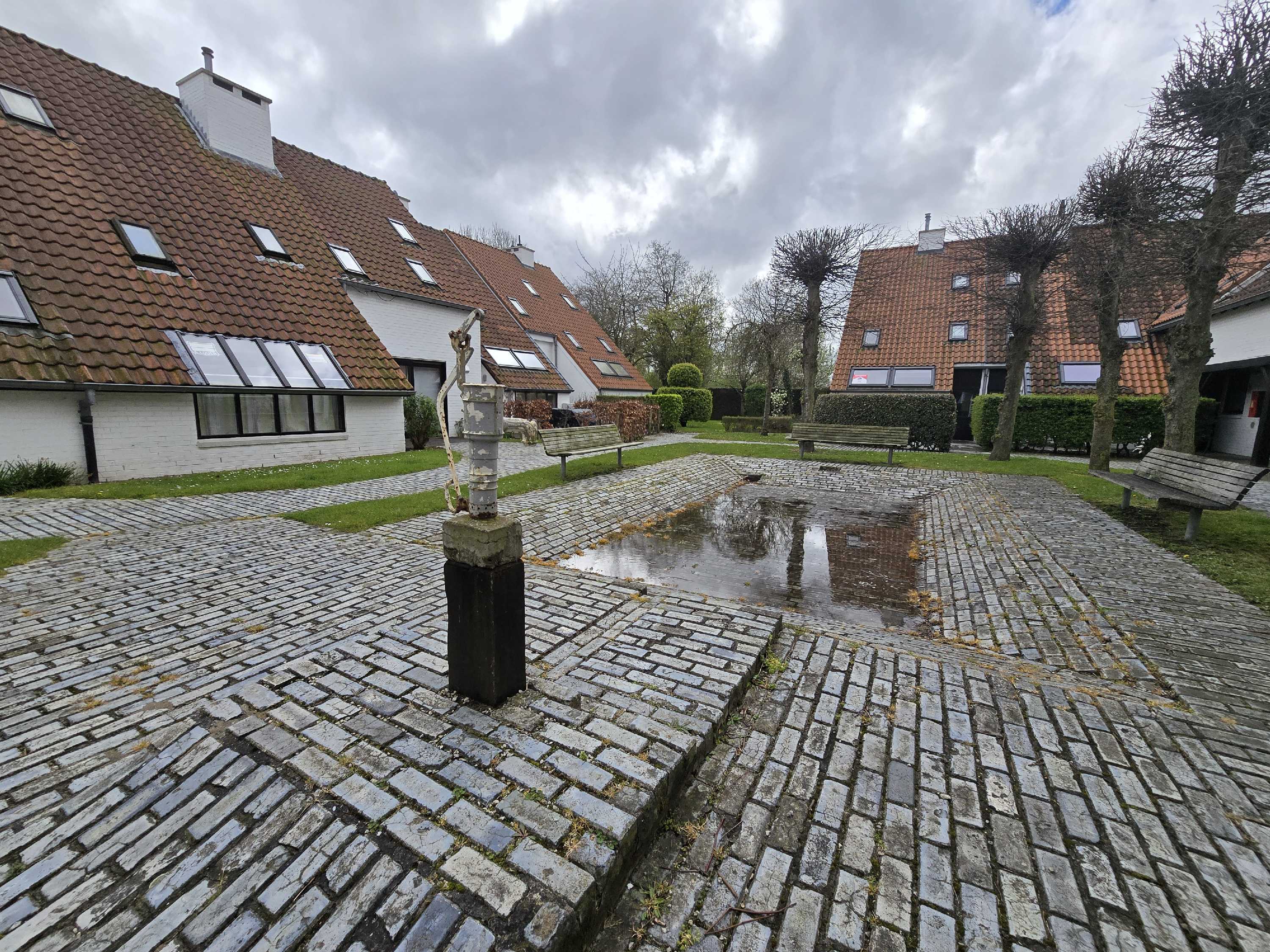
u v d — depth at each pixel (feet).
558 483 30.40
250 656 10.99
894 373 61.82
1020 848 6.63
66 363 24.93
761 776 7.79
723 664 10.44
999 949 5.44
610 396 75.72
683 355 110.32
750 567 19.79
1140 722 9.12
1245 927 5.69
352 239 48.14
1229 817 7.14
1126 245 29.45
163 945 5.00
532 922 5.08
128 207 32.45
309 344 36.32
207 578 15.21
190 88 40.75
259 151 43.86
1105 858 6.51
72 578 15.01
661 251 117.70
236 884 5.51
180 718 8.84
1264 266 38.29
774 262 58.65
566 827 6.09
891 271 70.18
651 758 7.31
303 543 18.67
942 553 20.80
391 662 9.68
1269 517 23.93
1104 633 12.89
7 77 32.09
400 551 17.98
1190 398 24.93
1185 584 15.98
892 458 41.65
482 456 8.05
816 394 61.31
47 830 6.19
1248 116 20.63
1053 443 51.29
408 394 40.60
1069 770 7.97
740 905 5.88
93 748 7.95
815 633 12.62
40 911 5.27
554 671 9.96
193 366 29.12
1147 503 27.12
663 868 6.33
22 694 9.54
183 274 32.40
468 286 59.11
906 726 8.96
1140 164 27.58
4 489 23.11
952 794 7.48
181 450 29.73
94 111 35.14
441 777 6.75
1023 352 40.70
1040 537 21.06
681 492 31.55
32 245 26.73
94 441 26.43
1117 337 32.78
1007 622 14.37
